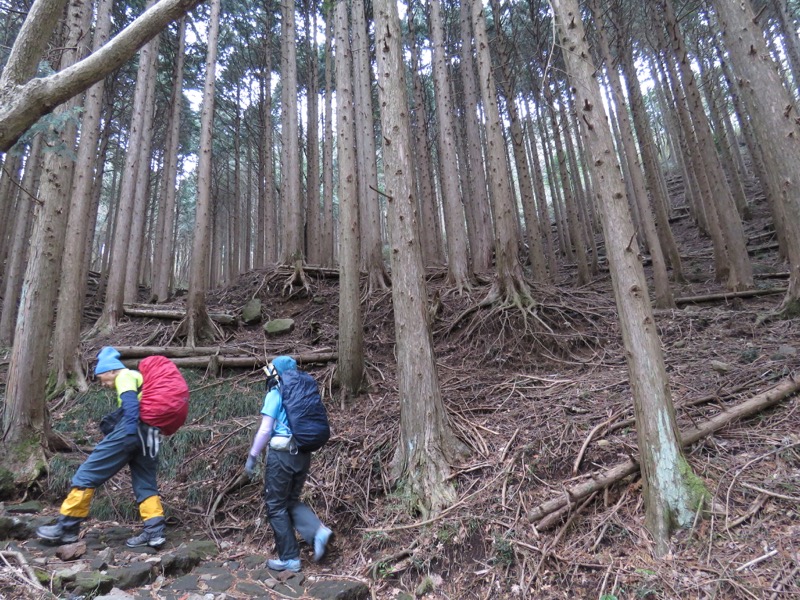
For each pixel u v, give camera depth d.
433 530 3.69
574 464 3.89
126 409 3.68
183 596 3.05
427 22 17.52
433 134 20.70
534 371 6.52
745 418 4.00
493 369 6.66
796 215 5.77
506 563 3.21
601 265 15.32
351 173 6.45
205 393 6.57
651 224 8.52
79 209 7.14
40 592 2.62
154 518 3.71
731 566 2.67
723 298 8.22
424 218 15.54
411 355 4.49
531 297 7.68
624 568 2.91
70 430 5.63
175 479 5.05
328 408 6.02
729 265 8.88
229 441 5.42
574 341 7.04
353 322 6.25
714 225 10.07
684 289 9.81
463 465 4.23
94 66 1.73
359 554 3.81
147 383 3.89
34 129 2.66
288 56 13.97
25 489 4.32
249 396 6.42
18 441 4.52
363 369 6.30
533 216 11.62
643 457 3.19
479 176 12.31
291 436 3.69
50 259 4.83
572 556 3.13
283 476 3.65
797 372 4.40
